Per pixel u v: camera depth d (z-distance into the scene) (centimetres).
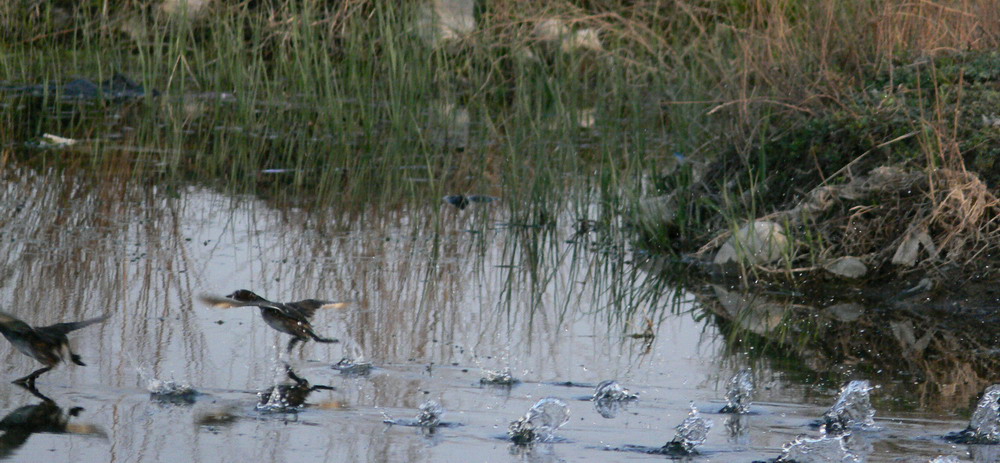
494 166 1708
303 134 1866
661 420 794
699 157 1500
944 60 1369
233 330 989
